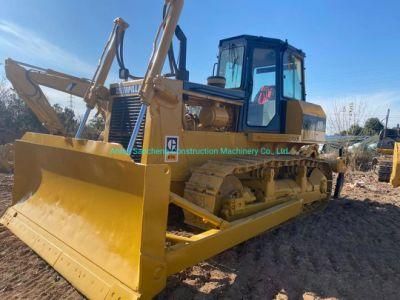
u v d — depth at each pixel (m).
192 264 3.12
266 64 5.36
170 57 4.38
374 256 4.34
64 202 3.74
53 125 5.26
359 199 7.98
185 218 4.08
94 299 2.71
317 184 6.15
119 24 4.64
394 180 8.02
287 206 4.83
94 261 2.97
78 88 5.30
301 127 5.51
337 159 7.06
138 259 2.68
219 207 4.06
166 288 3.27
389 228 5.65
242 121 4.98
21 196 4.57
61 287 3.24
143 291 2.57
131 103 4.37
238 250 4.36
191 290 3.26
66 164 3.72
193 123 4.61
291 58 5.82
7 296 3.09
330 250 4.51
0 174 8.64
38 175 4.30
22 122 14.14
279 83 5.48
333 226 5.66
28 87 5.05
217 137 4.60
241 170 4.28
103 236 3.08
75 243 3.28
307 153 6.15
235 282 3.44
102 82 4.59
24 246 4.10
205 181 3.94
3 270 3.55
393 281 3.63
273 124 5.48
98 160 3.17
